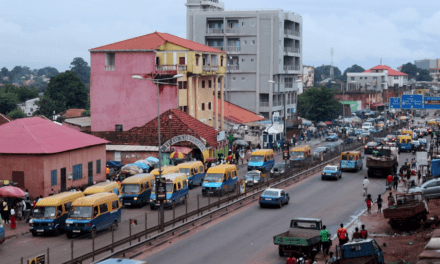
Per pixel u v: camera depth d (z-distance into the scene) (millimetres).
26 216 45438
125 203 48844
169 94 82250
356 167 72250
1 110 184875
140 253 34344
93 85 85000
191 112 85688
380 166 65750
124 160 72750
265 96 125188
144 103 83250
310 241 32250
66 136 58312
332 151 84688
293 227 35094
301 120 128125
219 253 34438
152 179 52000
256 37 122750
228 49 124688
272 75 123375
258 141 96250
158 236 38125
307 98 149500
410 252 33656
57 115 166125
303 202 51562
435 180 53188
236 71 124125
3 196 42594
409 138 95562
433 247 27469
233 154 78812
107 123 84812
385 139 103125
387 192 57125
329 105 145500
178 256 33781
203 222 43156
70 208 40938
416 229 40281
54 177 52594
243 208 49156
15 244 36938
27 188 51125
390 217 39750
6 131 55094
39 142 52781
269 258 33250
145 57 83062
